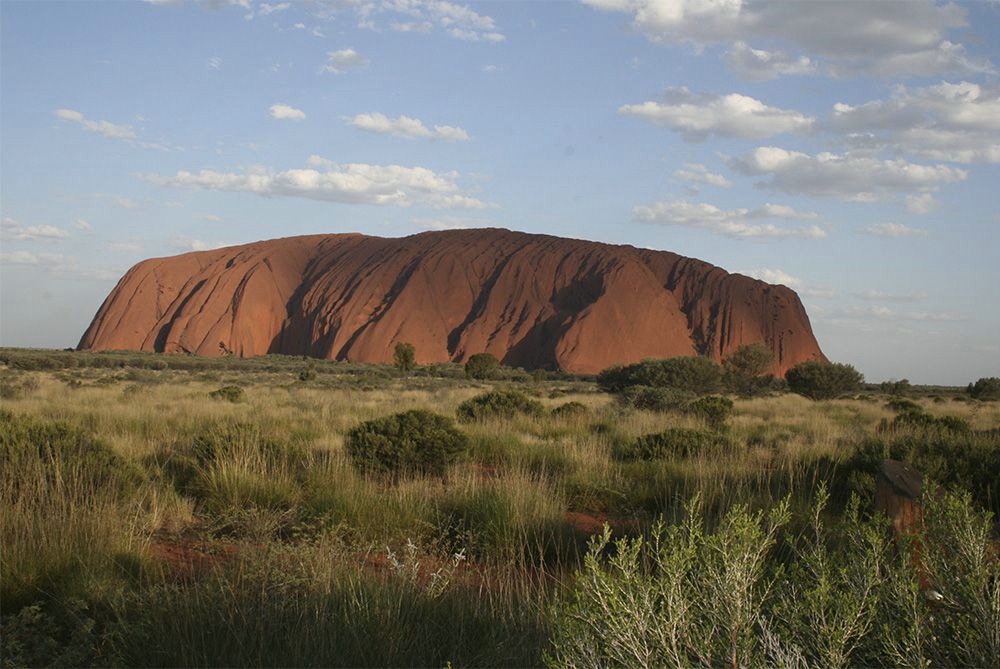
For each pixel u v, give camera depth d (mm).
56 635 4562
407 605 4703
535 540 7211
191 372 73188
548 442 14500
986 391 57562
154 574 5586
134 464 9180
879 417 27328
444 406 28203
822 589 2297
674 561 2299
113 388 36281
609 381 56594
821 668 2277
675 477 10141
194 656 4082
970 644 2303
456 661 4102
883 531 2744
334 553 5676
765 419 26344
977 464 9133
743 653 2227
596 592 2275
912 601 2354
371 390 44656
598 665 2230
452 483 9422
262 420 18141
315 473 9523
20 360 69375
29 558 5492
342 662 4016
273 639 4258
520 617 4582
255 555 5227
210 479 9062
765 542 2436
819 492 2885
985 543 2502
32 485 7227
